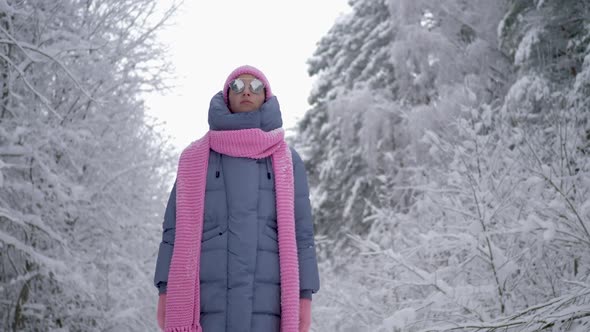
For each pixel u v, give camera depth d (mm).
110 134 6449
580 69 9367
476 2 13398
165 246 2764
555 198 4668
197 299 2598
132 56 6676
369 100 15234
